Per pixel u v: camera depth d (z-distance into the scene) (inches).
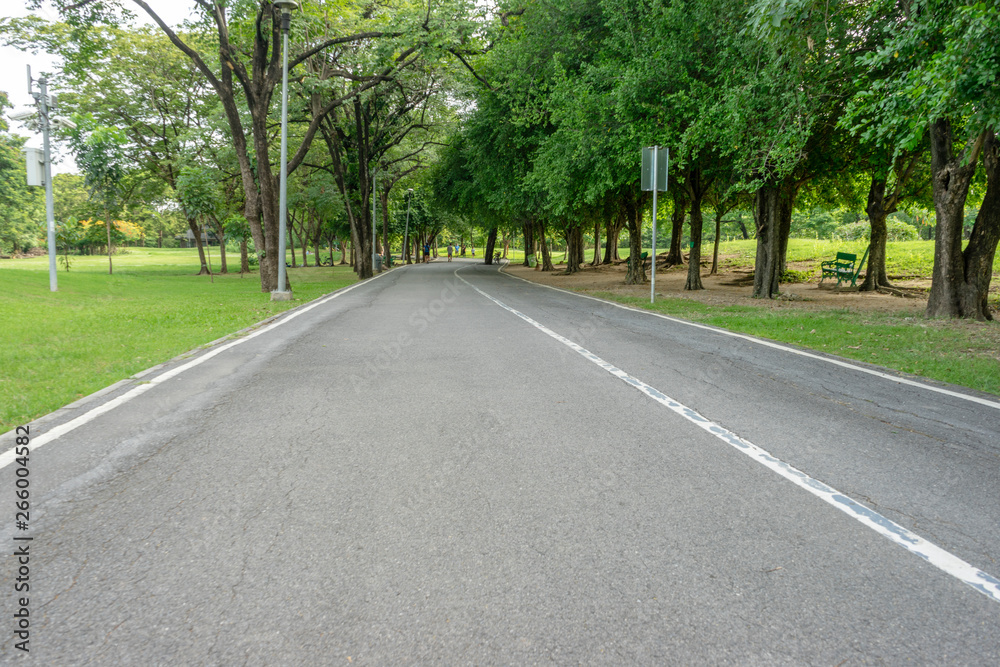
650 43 644.7
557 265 2213.3
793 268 1198.3
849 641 86.1
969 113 319.6
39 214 2469.2
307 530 120.2
